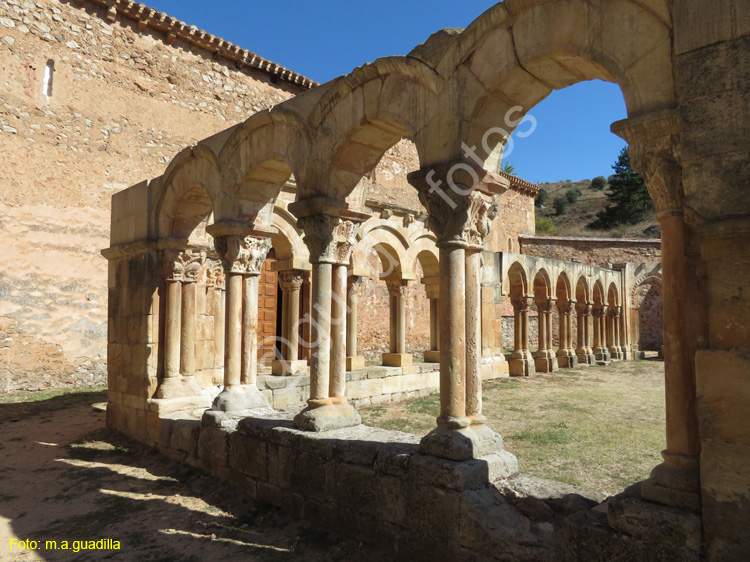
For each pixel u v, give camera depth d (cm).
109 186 1339
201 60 1552
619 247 2723
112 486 580
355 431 502
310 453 478
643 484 299
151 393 736
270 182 648
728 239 266
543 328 1728
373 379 1106
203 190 717
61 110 1277
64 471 632
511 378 1498
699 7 280
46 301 1220
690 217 287
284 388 937
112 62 1373
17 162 1201
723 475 264
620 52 317
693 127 280
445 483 375
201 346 868
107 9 1370
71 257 1262
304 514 478
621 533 293
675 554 274
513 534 342
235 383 646
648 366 1895
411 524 394
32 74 1240
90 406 1036
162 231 744
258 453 534
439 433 403
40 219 1225
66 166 1273
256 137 611
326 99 518
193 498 543
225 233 645
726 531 262
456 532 366
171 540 446
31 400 1078
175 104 1484
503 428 830
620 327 2288
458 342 415
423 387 1238
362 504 430
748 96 263
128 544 438
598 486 544
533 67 370
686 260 294
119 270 833
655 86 302
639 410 998
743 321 263
